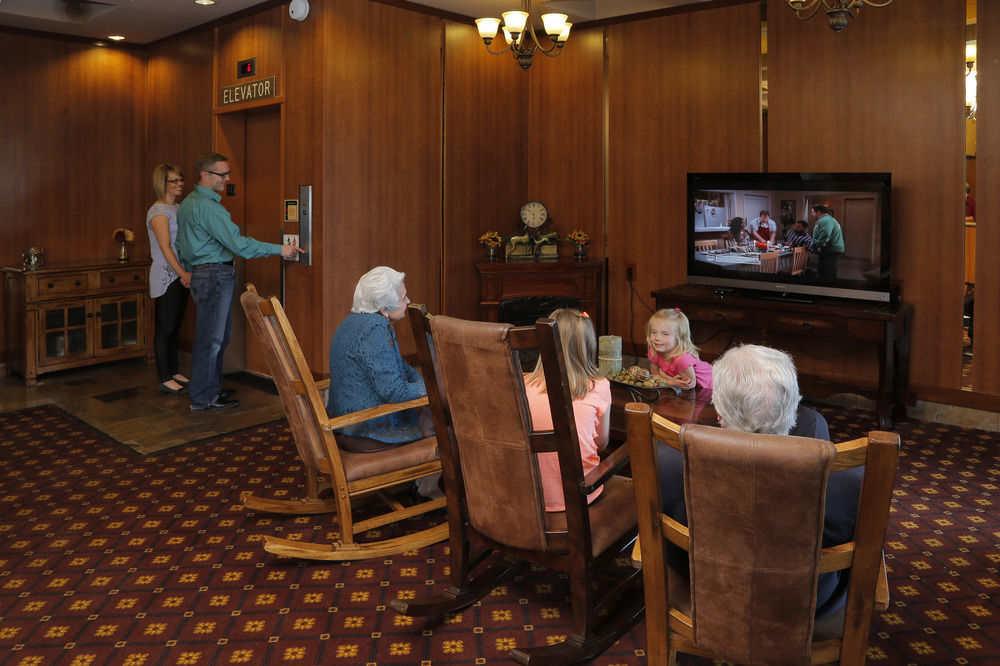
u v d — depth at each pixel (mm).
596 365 2621
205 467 4219
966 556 3141
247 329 6371
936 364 4992
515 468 2340
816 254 5055
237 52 5945
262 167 6172
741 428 1864
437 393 2535
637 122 6164
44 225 6473
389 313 3295
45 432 4812
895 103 5000
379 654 2482
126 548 3256
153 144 6902
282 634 2605
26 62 6270
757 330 5676
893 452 1554
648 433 1728
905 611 2719
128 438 4695
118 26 6262
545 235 6422
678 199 6020
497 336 2170
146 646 2533
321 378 5570
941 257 4918
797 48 5359
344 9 5391
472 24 6250
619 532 2506
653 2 5844
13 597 2852
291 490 3891
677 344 3898
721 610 1768
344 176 5516
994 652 2471
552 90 6605
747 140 5648
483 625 2652
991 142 4676
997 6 4582
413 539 3215
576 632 2428
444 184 6184
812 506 1588
